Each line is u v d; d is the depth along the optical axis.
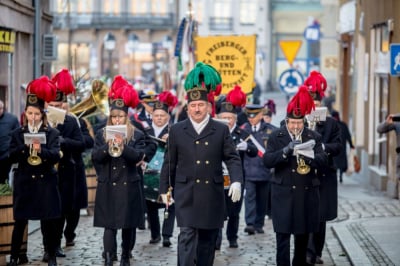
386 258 15.85
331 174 15.61
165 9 95.31
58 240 15.34
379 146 28.72
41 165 14.84
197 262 13.34
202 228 13.05
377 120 28.95
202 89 13.20
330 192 15.56
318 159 14.08
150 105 19.30
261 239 18.62
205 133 13.24
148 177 17.42
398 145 16.91
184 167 13.23
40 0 29.81
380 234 18.52
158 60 91.50
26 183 14.81
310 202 14.12
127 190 14.65
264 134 19.38
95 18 94.44
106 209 14.61
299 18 92.12
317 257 15.73
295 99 14.09
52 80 16.20
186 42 28.97
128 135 14.84
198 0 92.69
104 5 95.12
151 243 17.84
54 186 14.98
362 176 31.91
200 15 92.94
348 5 37.22
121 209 14.57
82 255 16.48
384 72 27.34
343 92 39.41
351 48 37.44
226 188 17.02
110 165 14.68
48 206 14.85
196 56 25.80
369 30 30.81
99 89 17.80
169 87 37.12
